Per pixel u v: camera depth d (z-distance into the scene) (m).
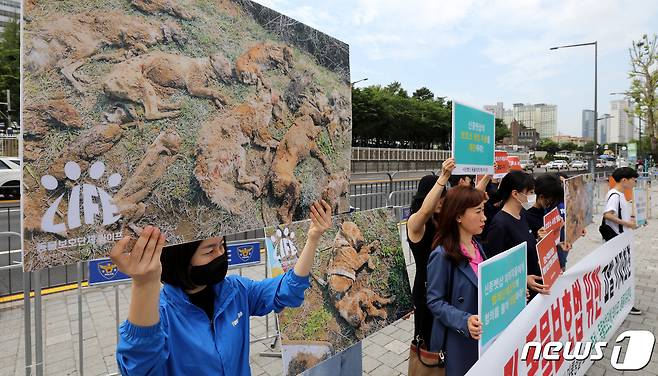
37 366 2.48
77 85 0.97
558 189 3.89
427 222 2.63
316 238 1.69
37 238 0.90
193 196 1.19
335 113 1.73
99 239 1.00
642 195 6.38
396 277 2.61
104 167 1.00
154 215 1.10
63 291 5.19
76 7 0.97
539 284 2.70
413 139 49.91
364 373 3.58
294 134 1.53
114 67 1.03
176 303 1.35
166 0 1.14
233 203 1.30
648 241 8.91
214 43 1.26
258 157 1.39
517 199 3.03
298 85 1.55
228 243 3.93
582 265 3.32
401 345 4.11
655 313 4.79
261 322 4.38
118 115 1.03
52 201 0.92
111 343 3.91
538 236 3.72
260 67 1.40
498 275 2.19
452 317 2.15
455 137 2.79
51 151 0.92
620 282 4.31
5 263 6.10
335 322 2.19
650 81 24.67
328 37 1.70
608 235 4.79
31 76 0.90
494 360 2.02
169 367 1.29
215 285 1.48
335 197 1.74
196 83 1.20
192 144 1.19
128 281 3.39
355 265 2.38
